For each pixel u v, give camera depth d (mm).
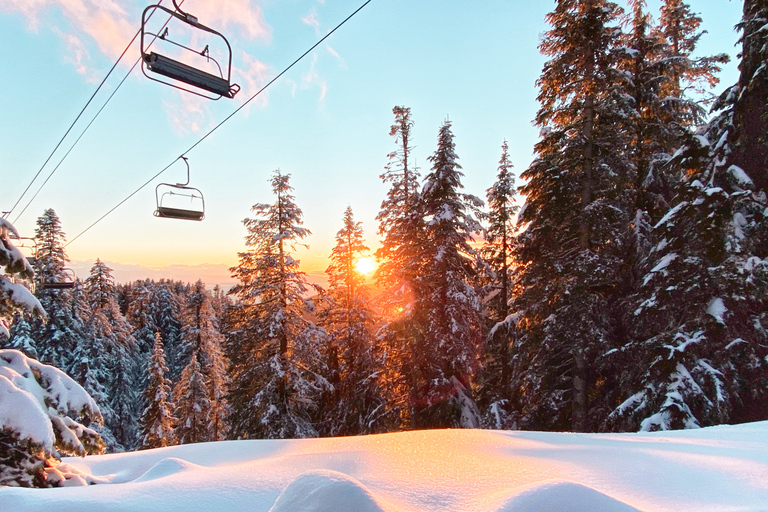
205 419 29906
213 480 4688
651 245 13672
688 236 11289
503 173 21734
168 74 5016
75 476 6617
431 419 16203
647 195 15367
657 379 11000
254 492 4316
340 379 23844
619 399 13695
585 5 13758
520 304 16062
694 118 15828
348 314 23641
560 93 14664
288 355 19328
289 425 17969
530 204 15719
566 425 14953
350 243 23859
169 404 30969
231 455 6941
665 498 3672
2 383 6168
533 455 5246
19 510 3859
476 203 16734
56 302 29047
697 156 11695
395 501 3758
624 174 14320
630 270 14375
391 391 18422
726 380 10156
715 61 17094
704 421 10219
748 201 10453
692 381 10219
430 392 15930
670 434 6855
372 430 18938
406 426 17703
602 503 3033
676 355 10578
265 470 5047
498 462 4879
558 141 15242
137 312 59094
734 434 6520
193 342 37125
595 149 14508
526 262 16062
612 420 11883
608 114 13812
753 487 3766
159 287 66625
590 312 12812
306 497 3004
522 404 17266
